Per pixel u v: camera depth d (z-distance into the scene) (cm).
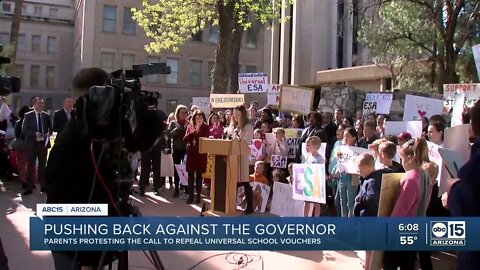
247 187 720
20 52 4784
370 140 727
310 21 3853
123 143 259
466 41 1753
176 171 861
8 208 724
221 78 1520
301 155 725
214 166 715
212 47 3919
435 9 1661
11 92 300
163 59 3756
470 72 1819
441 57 1728
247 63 4012
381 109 1106
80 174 261
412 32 1780
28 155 845
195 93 3859
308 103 905
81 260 272
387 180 386
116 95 247
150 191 934
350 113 1450
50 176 262
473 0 1611
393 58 2017
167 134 923
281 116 1242
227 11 1507
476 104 249
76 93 260
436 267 414
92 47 3562
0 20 4762
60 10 5075
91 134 246
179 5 1666
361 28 1939
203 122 804
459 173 246
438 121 550
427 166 429
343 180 602
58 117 859
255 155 809
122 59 3641
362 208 425
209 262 488
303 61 3875
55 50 4909
